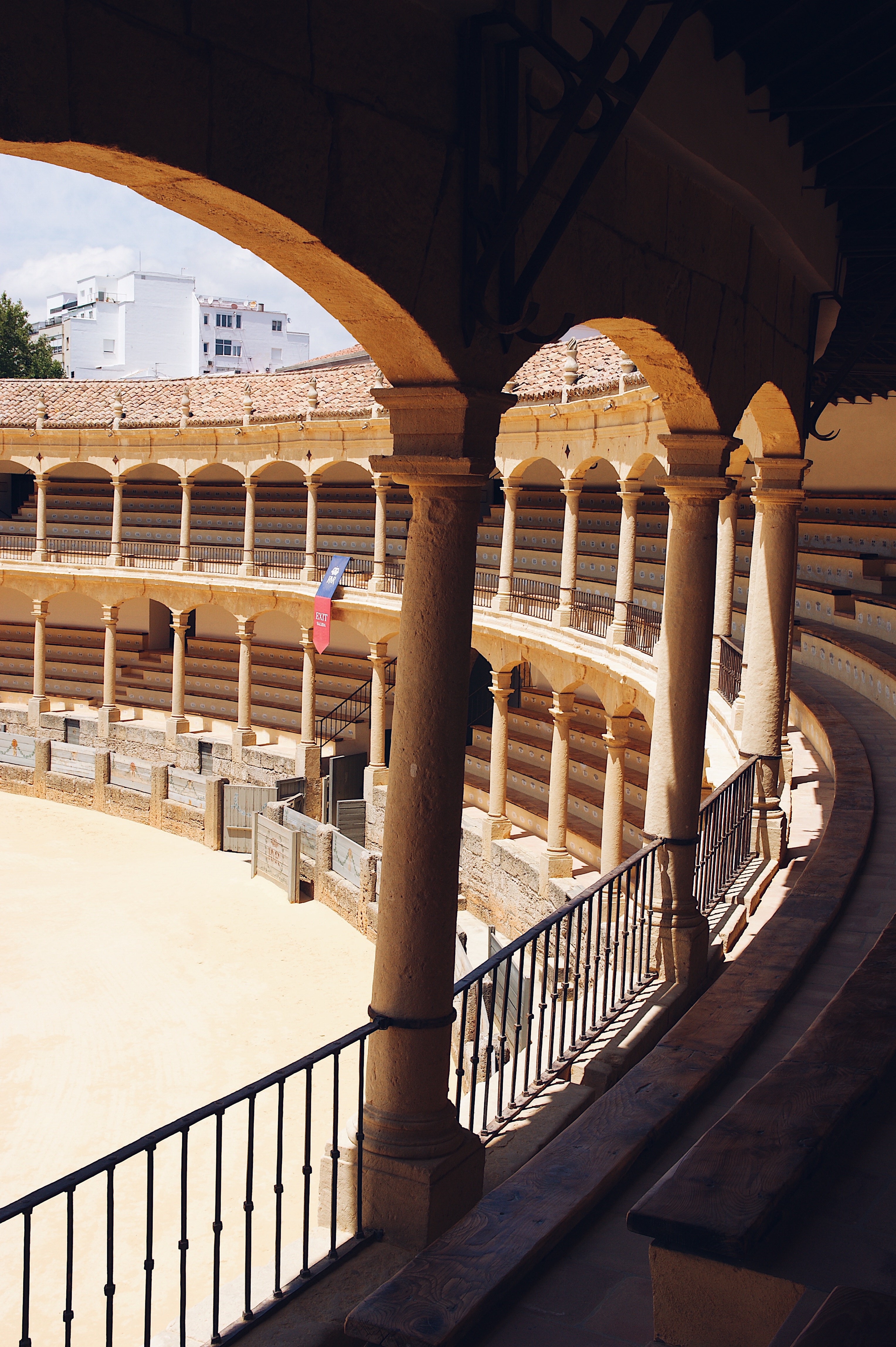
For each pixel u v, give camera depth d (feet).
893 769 42.80
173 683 135.13
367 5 16.85
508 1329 15.75
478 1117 31.45
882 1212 13.62
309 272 17.62
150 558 137.28
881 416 80.64
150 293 299.79
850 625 70.95
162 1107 61.82
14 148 13.38
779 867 37.68
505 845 96.32
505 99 19.56
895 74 28.48
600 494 109.60
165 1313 42.80
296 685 140.15
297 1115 60.44
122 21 13.52
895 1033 16.98
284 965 84.64
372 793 114.62
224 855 114.11
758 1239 12.56
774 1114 14.73
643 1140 20.17
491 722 120.47
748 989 25.93
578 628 86.48
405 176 17.79
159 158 14.07
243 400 126.82
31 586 143.95
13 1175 54.29
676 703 29.12
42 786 134.31
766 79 27.25
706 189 27.68
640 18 22.61
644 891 29.35
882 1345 9.84
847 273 43.50
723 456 28.66
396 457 19.97
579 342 98.17
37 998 76.79
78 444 140.77
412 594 20.26
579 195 19.12
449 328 18.95
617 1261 17.40
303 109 15.94
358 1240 20.76
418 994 20.68
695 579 28.86
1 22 12.37
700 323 27.76
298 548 145.59
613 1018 26.91
